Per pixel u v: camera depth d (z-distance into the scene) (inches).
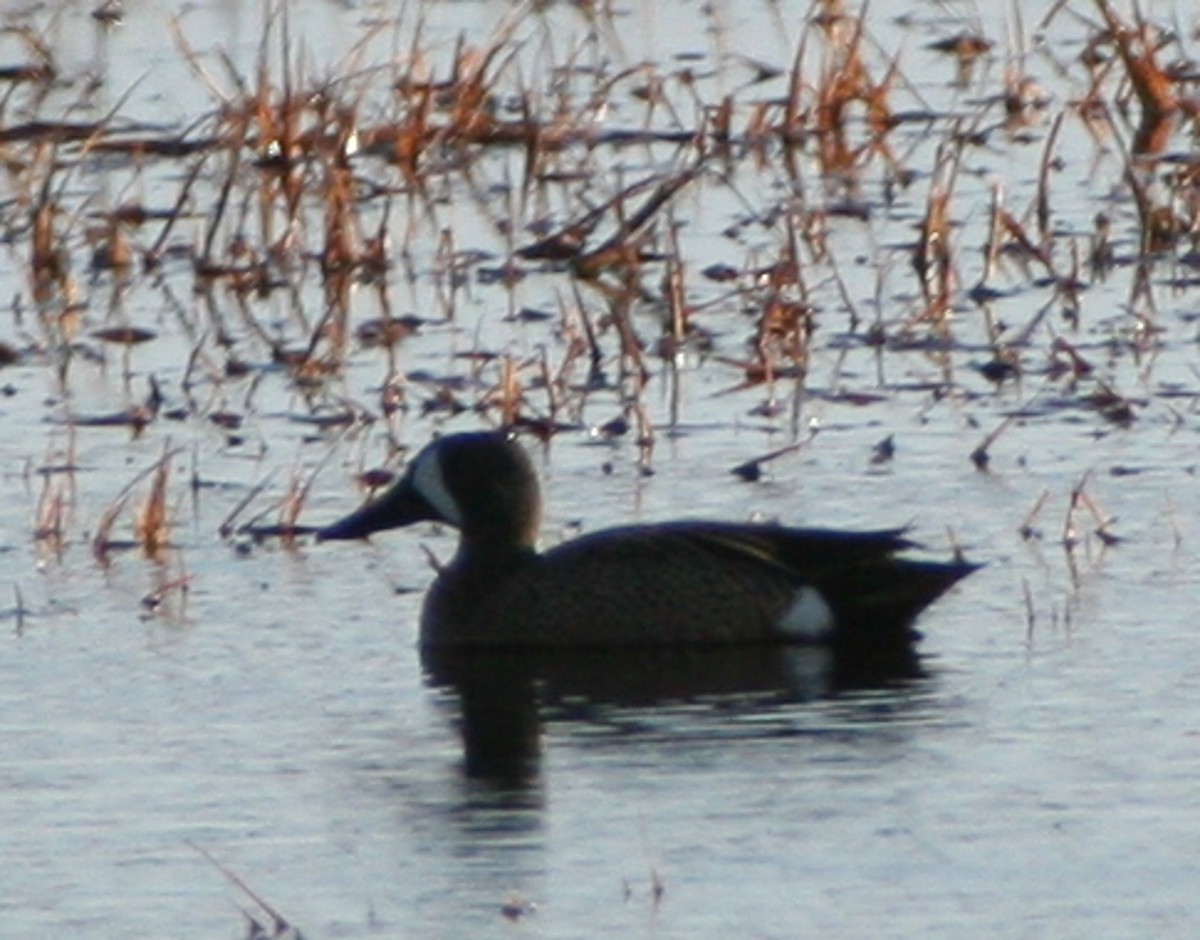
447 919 415.2
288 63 823.7
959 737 480.7
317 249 776.9
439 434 644.1
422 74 868.6
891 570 539.2
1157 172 813.9
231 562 575.8
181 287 751.7
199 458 632.4
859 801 453.4
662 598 539.8
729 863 430.9
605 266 748.6
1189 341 689.6
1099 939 402.9
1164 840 434.6
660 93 857.5
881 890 420.2
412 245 777.6
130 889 428.5
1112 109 863.7
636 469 620.7
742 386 670.5
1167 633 525.0
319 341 703.7
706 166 799.1
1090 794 453.1
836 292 732.0
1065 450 621.9
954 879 423.2
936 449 625.6
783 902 416.8
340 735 490.0
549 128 835.4
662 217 788.0
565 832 444.8
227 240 780.6
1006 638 528.7
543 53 893.8
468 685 517.7
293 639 537.6
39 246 754.8
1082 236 764.0
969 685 506.3
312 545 586.2
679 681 520.4
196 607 551.5
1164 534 572.7
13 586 562.3
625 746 482.6
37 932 414.0
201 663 523.2
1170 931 404.8
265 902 422.9
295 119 818.2
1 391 679.1
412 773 471.5
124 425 653.9
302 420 655.8
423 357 693.9
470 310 727.7
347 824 450.3
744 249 762.8
